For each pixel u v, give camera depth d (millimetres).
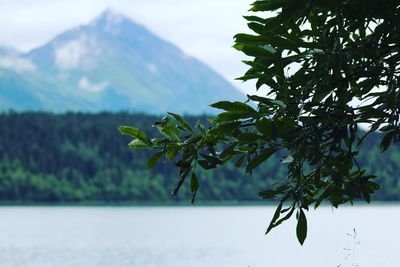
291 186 4023
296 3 3674
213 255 53875
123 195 137375
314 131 3891
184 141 4125
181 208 158625
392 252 38062
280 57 3990
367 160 116188
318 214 114625
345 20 3918
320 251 44406
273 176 127000
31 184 139000
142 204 151750
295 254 44125
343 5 3803
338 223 86562
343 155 3969
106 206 157125
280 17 3729
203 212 138750
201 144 4117
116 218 119812
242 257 49625
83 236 80562
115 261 52969
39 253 59594
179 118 4141
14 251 61312
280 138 3828
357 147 3975
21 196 138750
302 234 3975
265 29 3740
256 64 4012
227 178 129500
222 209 151375
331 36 3963
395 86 3957
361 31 4000
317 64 3959
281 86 3988
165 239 74312
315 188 4234
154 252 59406
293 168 3932
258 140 3939
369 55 3924
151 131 141375
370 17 3832
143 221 110688
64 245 68188
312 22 4051
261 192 3996
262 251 52125
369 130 3965
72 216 125938
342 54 3938
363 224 82250
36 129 144250
